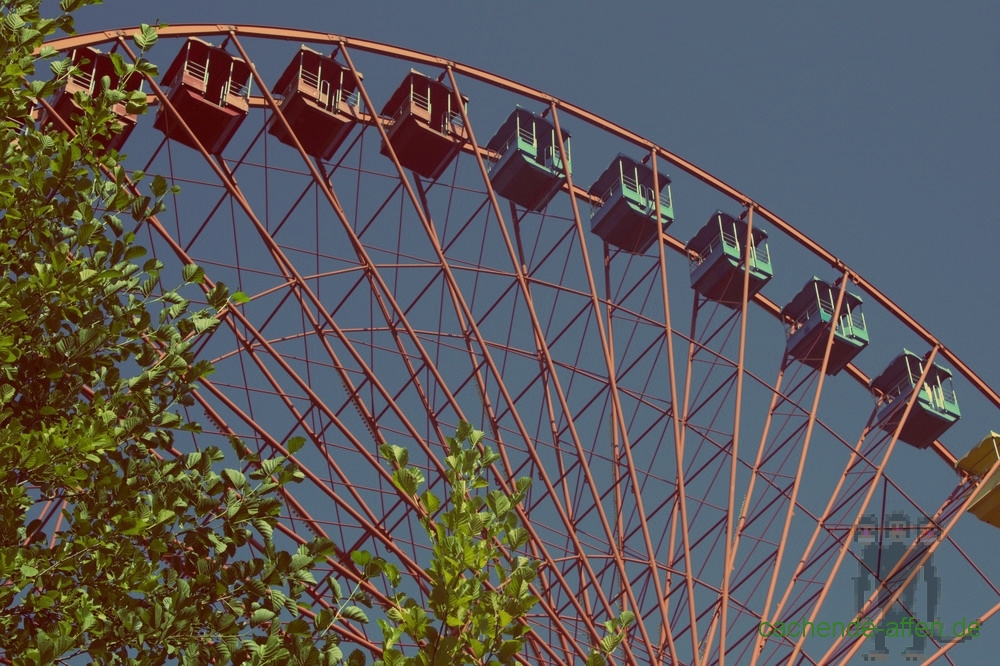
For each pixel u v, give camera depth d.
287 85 42.66
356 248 35.91
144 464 15.65
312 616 15.63
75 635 13.74
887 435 44.81
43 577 14.25
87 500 15.05
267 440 34.03
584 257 40.00
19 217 15.80
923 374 48.69
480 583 14.35
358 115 42.31
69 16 16.97
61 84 16.91
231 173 35.72
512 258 38.88
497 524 14.61
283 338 34.84
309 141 42.03
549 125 45.34
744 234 50.41
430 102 43.34
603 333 38.72
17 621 13.95
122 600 14.53
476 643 13.94
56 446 14.37
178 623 14.25
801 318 52.31
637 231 48.16
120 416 16.22
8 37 16.20
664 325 40.53
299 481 15.82
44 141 16.56
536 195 45.56
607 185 48.31
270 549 15.33
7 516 14.11
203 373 16.56
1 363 15.24
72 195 16.34
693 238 50.84
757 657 35.84
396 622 14.53
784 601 38.12
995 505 42.97
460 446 15.02
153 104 37.94
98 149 17.28
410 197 37.31
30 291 15.22
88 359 15.61
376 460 34.88
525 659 32.44
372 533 33.69
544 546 33.69
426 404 35.75
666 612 34.47
